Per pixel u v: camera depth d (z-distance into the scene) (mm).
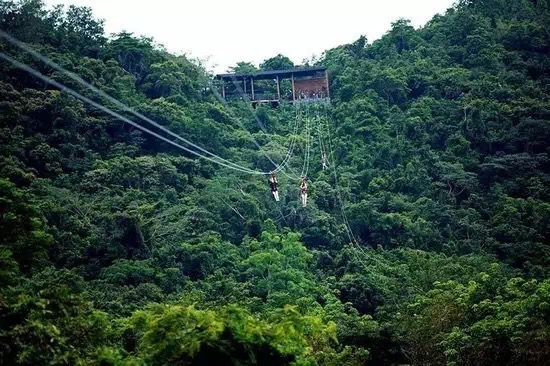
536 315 26766
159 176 52500
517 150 65125
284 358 15508
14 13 66250
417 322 33875
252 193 56562
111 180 50125
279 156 65688
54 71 58531
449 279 43281
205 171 58750
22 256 20656
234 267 46219
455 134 66188
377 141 68688
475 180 60250
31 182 44969
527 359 24719
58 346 14680
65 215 42156
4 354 13938
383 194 59750
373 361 32344
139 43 71500
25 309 15125
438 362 31234
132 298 35938
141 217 44906
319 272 50000
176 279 41594
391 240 55438
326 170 66188
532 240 50625
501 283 34375
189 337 14570
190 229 47344
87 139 55469
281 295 40844
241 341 14906
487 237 51875
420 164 62812
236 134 67500
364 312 45156
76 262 40344
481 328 27688
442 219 56094
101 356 14875
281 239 49625
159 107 60531
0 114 51594
